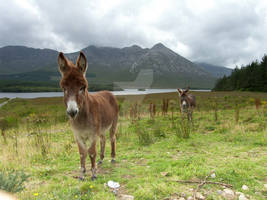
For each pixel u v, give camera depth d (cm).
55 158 486
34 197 252
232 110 1227
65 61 276
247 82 5631
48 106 2256
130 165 405
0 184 239
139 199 241
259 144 504
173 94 4075
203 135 659
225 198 233
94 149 330
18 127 1030
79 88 265
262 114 926
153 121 963
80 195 259
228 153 438
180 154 466
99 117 342
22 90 12212
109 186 290
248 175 290
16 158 468
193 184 276
